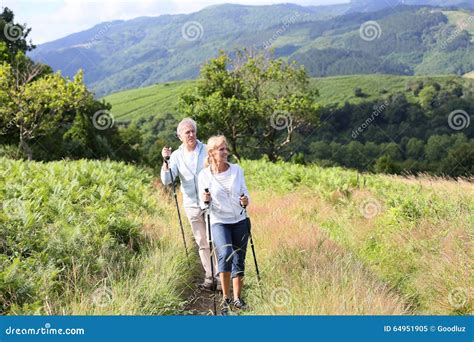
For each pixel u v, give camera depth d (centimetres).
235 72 5053
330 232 988
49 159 3375
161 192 1543
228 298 639
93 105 3884
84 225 802
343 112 8962
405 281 728
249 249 834
